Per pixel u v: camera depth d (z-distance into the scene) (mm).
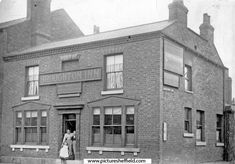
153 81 17547
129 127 18172
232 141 25562
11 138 23234
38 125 21844
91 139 19312
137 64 18234
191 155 20469
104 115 19141
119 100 18531
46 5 27766
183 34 20828
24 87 23156
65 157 18219
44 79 22016
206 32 25219
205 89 23531
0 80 24562
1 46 24719
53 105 21312
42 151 21328
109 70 19453
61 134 20656
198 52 22516
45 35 27391
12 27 25297
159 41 17641
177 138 18875
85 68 20156
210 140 23594
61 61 21391
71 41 23188
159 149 16891
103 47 19625
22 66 23469
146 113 17562
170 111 18359
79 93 20188
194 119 21391
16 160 22312
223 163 22438
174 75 18984
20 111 23250
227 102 27172
